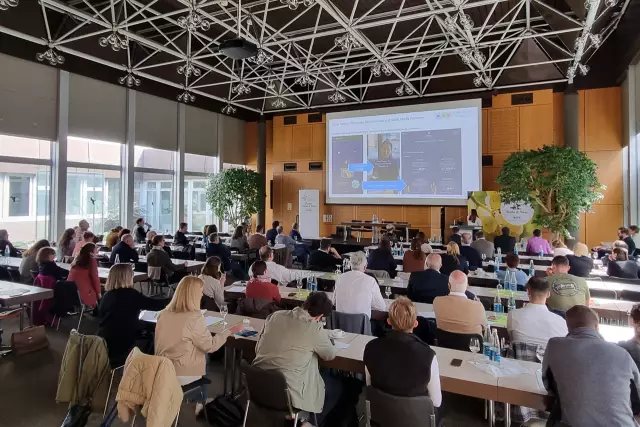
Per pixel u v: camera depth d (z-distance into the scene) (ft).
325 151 42.93
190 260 24.44
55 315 16.15
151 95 37.22
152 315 12.18
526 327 9.20
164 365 7.37
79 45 27.50
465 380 7.53
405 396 6.73
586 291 12.58
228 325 11.07
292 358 7.93
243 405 10.83
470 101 35.22
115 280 11.20
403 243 31.35
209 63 35.63
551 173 28.25
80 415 9.19
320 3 20.76
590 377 6.21
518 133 35.32
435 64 35.65
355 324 10.99
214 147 44.27
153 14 27.58
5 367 13.52
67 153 30.68
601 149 33.35
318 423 8.30
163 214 39.06
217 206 40.47
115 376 10.78
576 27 24.22
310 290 15.72
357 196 39.96
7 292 14.46
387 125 38.42
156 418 7.07
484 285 17.52
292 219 44.75
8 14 23.59
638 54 27.17
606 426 6.01
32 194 29.27
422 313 11.96
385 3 26.66
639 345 7.42
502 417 10.03
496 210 32.40
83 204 32.24
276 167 45.70
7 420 10.36
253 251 27.68
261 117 45.85
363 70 39.73
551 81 33.81
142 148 36.76
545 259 23.06
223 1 20.97
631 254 24.57
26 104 28.07
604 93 33.19
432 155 36.70
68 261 22.58
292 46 32.50
